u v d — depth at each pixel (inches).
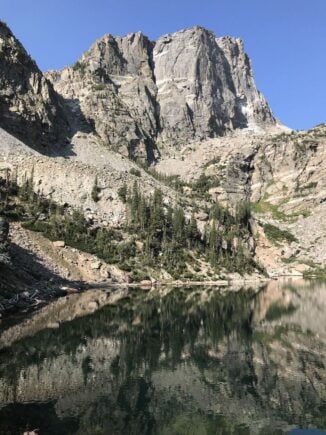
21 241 4382.4
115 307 3029.0
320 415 1164.5
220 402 1245.7
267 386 1386.6
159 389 1334.9
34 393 1252.5
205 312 2972.4
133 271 5221.5
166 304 3334.2
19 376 1395.2
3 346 1763.0
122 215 6510.8
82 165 7573.8
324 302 3708.2
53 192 6653.5
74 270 4562.0
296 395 1312.7
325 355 1785.2
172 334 2166.6
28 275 3555.6
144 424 1078.4
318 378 1471.5
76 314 2630.4
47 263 4291.3
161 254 5920.3
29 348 1748.3
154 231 6166.3
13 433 990.4
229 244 7204.7
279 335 2199.8
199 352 1802.4
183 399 1258.0
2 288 2866.6
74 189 6811.0
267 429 1077.8
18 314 2534.5
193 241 6692.9
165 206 7308.1
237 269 6594.5
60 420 1077.8
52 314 2578.7
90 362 1587.1
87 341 1924.2
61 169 7126.0
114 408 1171.9
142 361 1638.8
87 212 6279.5
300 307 3341.5
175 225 6437.0
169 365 1593.3
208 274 6013.8
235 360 1688.0
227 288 5064.0
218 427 1075.3
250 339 2087.8
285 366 1611.7
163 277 5418.3
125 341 1969.7
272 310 3149.6
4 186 5821.9
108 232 5767.7
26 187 6023.6
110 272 4953.3
